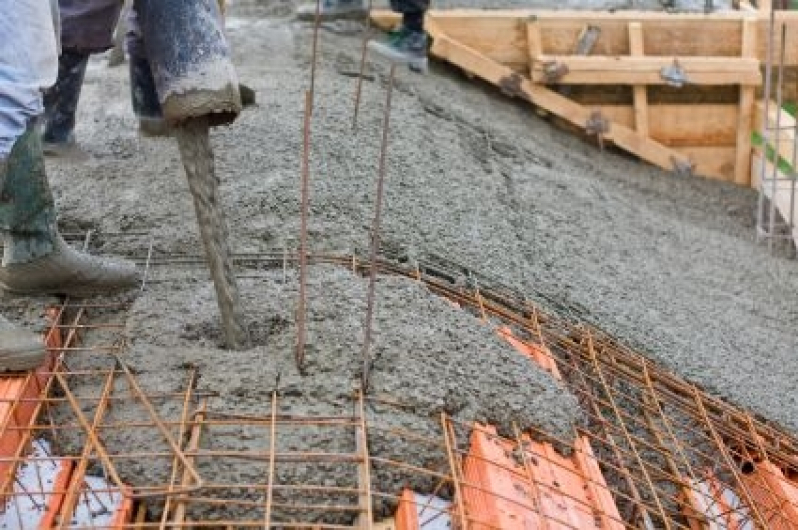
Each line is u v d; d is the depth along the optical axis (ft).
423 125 19.17
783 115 24.50
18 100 9.22
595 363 12.98
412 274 13.37
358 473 9.09
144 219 14.10
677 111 25.67
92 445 9.32
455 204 16.30
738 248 21.57
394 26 24.81
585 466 10.31
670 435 11.96
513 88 24.85
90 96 19.06
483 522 8.70
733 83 25.02
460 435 9.98
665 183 25.03
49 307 11.78
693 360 14.70
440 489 9.36
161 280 12.51
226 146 16.12
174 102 9.93
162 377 10.34
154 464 9.10
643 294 16.69
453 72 25.27
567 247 16.97
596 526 9.32
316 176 15.23
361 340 10.82
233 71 10.16
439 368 10.75
